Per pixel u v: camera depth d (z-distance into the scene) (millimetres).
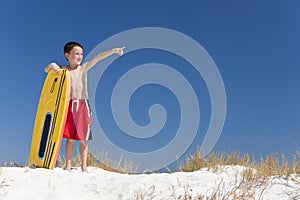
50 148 5285
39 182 4414
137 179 4445
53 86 5570
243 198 3910
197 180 4570
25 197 3924
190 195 3957
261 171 4859
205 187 4270
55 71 5570
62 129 5277
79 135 5371
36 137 5641
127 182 4332
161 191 4078
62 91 5379
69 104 5449
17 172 4680
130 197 3992
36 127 5707
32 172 4691
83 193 4199
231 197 3951
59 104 5359
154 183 4301
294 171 4980
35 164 5504
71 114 5410
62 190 4246
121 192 4129
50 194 4008
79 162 6422
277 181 4547
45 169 4945
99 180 4492
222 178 4598
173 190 3988
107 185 4320
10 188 4191
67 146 5449
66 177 4605
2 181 4344
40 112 5715
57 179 4539
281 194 4094
